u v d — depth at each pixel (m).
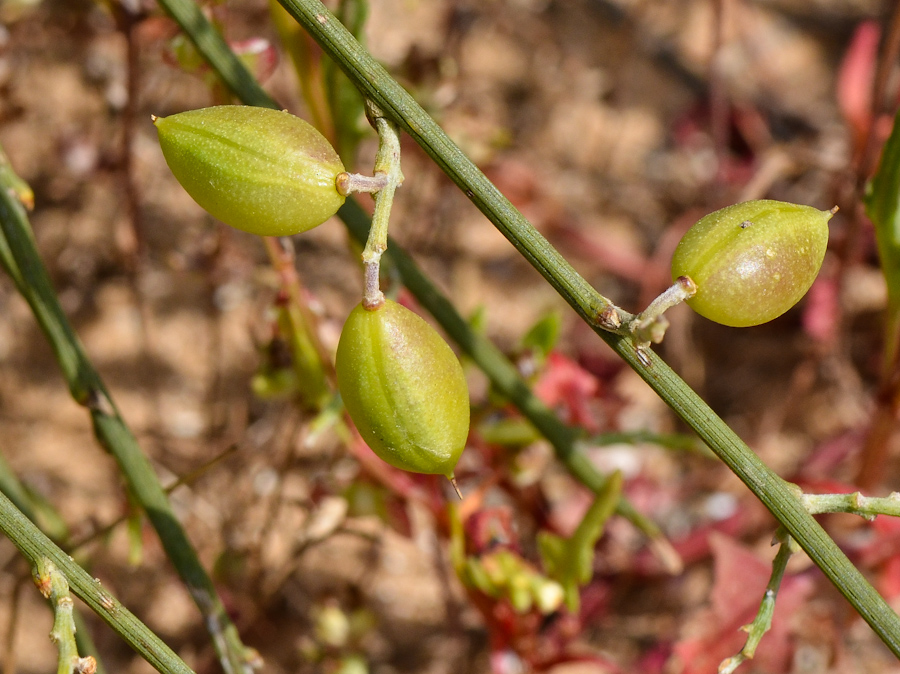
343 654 0.26
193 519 0.28
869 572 0.25
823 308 0.30
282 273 0.22
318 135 0.18
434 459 0.18
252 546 0.27
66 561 0.18
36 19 0.31
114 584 0.27
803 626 0.27
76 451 0.29
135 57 0.27
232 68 0.21
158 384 0.31
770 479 0.18
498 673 0.24
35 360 0.30
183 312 0.31
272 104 0.21
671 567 0.23
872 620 0.18
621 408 0.29
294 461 0.28
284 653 0.27
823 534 0.18
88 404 0.21
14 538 0.18
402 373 0.18
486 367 0.22
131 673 0.27
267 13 0.30
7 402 0.30
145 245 0.31
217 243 0.28
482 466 0.25
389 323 0.18
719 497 0.29
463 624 0.28
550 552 0.22
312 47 0.22
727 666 0.18
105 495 0.29
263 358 0.23
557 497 0.29
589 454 0.28
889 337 0.22
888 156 0.20
